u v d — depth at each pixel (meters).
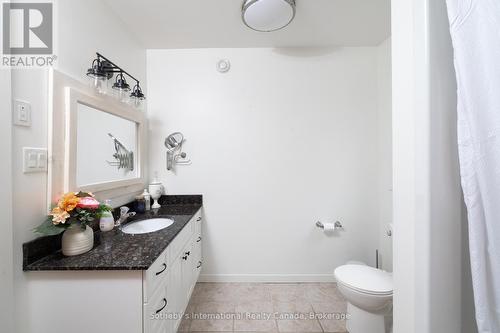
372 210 2.11
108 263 0.93
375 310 1.34
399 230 0.74
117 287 0.94
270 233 2.13
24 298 0.93
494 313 0.57
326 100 2.11
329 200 2.13
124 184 1.64
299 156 2.12
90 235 1.08
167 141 2.10
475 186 0.57
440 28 0.62
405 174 0.71
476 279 0.57
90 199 1.05
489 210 0.55
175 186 2.12
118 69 1.53
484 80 0.54
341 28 1.81
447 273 0.63
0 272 0.83
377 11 1.60
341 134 2.12
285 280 2.13
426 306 0.63
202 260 2.14
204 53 2.09
